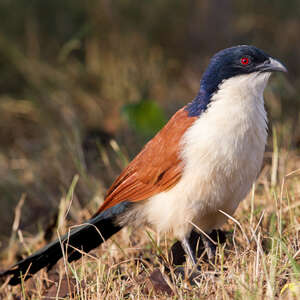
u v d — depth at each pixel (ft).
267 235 26.25
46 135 45.83
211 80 24.54
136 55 53.06
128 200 26.48
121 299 22.38
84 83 51.67
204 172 24.11
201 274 23.16
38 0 56.44
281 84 43.24
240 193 25.25
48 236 32.73
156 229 26.86
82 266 25.16
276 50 54.54
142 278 24.21
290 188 30.58
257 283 20.72
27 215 37.91
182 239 26.05
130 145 42.19
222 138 23.63
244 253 23.30
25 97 50.06
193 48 54.80
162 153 25.08
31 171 40.73
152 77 51.60
